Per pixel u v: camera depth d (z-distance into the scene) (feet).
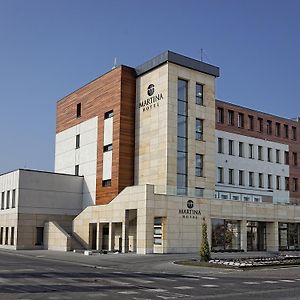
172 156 140.97
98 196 159.12
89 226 150.71
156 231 128.77
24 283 59.00
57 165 189.06
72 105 183.42
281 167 202.28
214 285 60.03
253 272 79.77
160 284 60.54
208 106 153.07
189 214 133.49
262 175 193.98
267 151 197.98
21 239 155.33
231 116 187.21
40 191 161.48
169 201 130.00
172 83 144.46
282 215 159.22
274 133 202.08
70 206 167.02
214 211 139.74
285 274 76.23
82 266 90.38
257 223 153.48
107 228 145.89
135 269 85.05
